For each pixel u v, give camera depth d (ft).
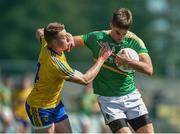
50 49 79.46
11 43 391.24
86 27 407.44
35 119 81.61
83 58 387.75
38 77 80.84
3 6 401.70
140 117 83.20
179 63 410.11
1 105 159.12
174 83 246.27
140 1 426.10
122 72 82.48
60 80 80.23
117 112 82.74
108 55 79.97
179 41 426.51
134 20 421.59
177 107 228.02
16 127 155.94
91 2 414.82
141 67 80.79
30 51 392.88
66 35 79.61
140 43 82.33
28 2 404.98
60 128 81.71
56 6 408.67
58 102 81.76
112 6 414.82
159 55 409.90
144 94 206.49
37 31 83.05
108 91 82.94
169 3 436.35
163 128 184.55
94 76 79.10
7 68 218.38
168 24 430.61
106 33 82.43
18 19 397.39
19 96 155.33
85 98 158.51
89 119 158.61
